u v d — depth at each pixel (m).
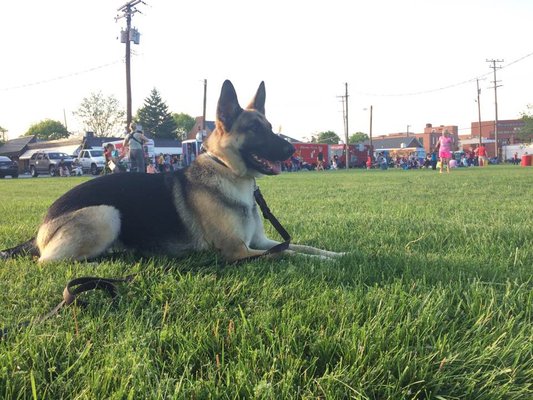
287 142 4.10
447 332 2.06
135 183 3.88
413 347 1.91
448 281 2.84
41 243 3.70
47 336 2.04
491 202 7.91
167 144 68.56
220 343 1.98
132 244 3.74
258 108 4.66
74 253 3.50
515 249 3.66
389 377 1.67
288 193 11.58
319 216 6.38
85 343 2.03
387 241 4.36
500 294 2.57
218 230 3.71
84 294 2.62
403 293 2.45
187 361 1.83
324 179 20.64
